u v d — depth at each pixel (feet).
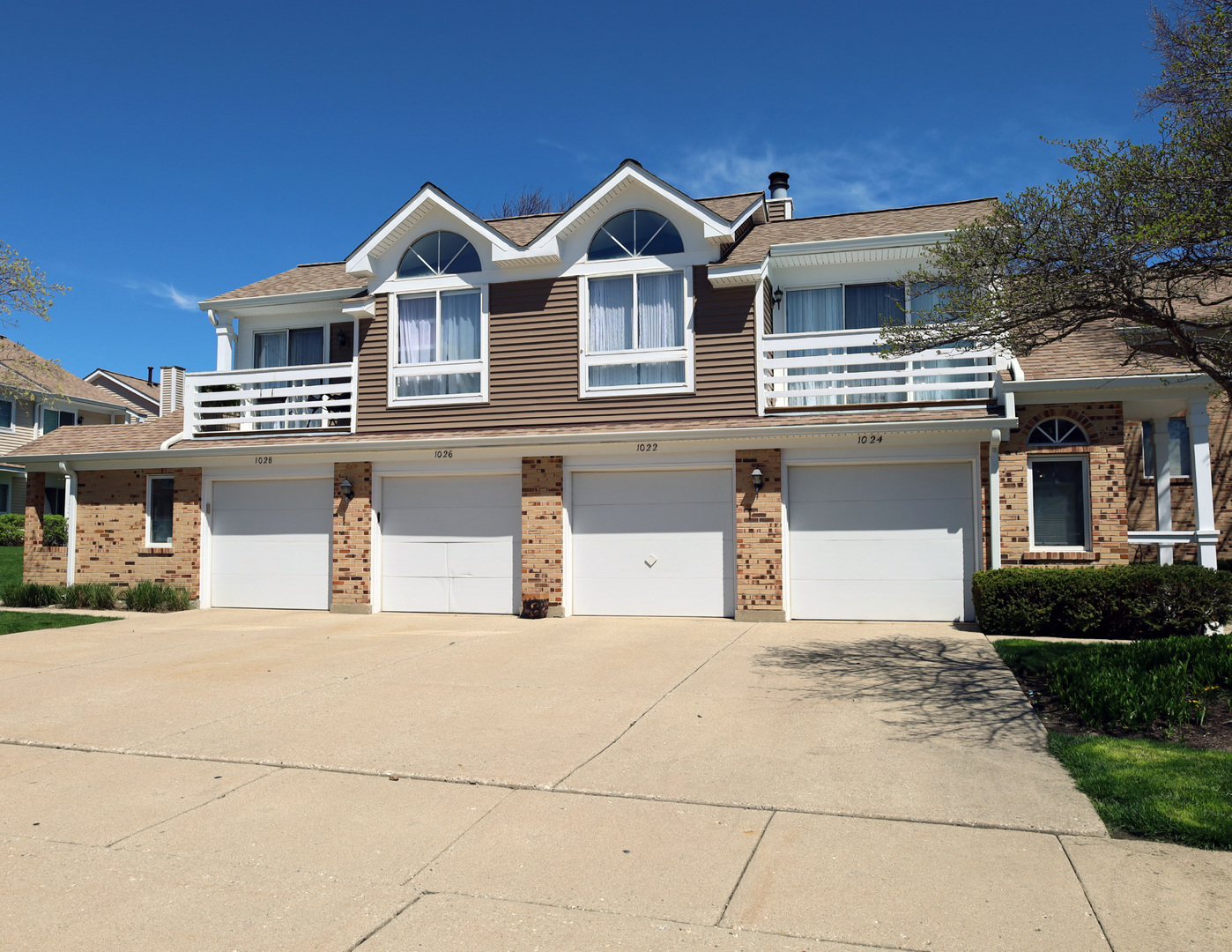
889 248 48.34
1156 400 43.57
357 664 36.47
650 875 16.07
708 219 48.83
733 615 47.37
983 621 40.78
